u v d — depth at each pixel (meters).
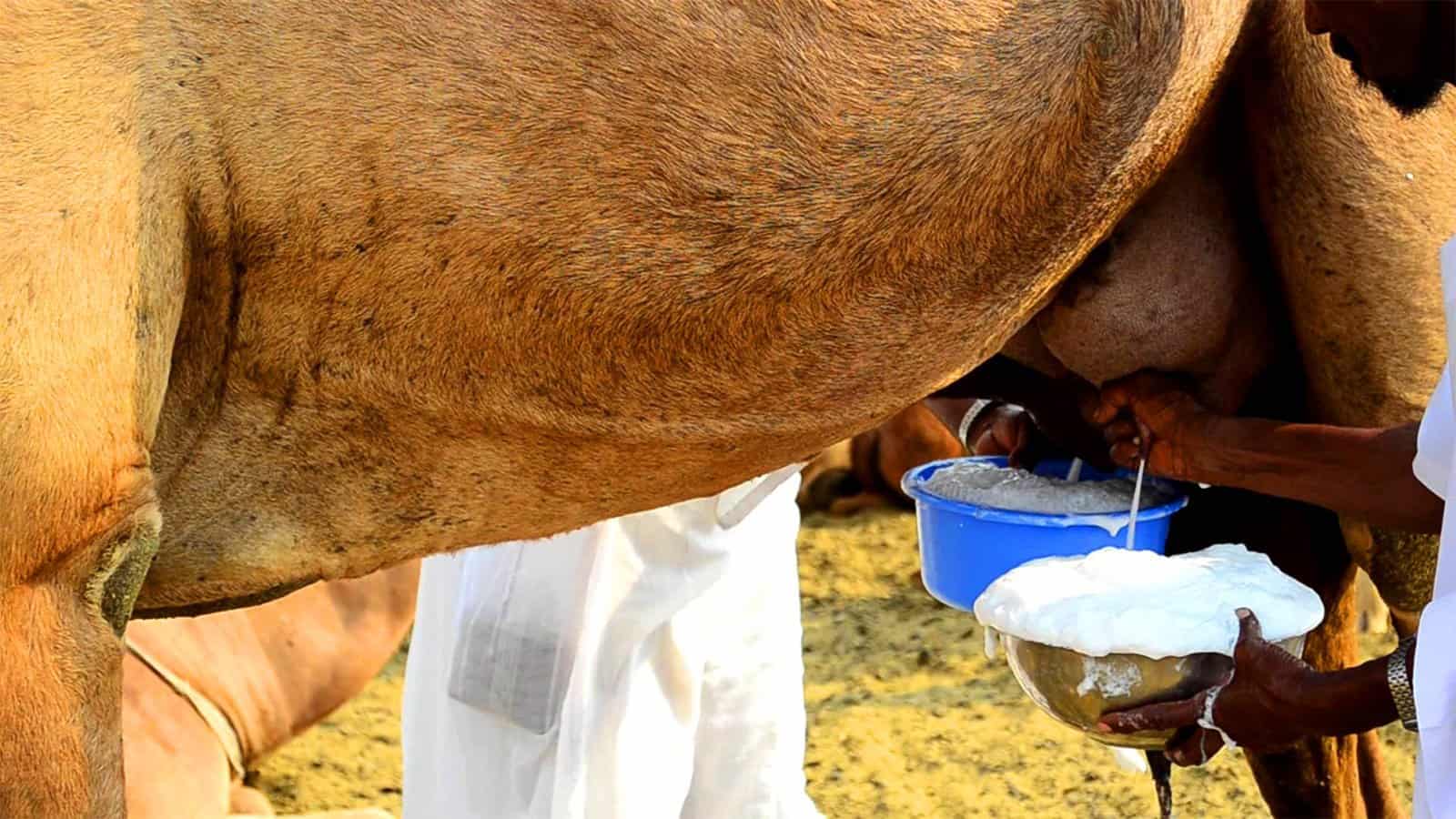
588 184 2.12
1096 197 2.29
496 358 2.19
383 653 3.53
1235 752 3.49
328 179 2.10
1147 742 2.13
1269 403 2.69
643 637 2.58
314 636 3.47
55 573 2.04
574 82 2.10
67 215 2.00
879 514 5.21
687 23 2.11
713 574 2.61
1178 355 2.60
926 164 2.20
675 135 2.12
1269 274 2.59
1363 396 2.52
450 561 2.67
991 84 2.20
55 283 1.99
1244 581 2.12
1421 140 2.42
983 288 2.29
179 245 2.09
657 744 2.63
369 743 3.79
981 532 2.51
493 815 2.64
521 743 2.61
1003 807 3.32
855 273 2.23
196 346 2.16
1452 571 1.99
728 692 2.74
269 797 3.50
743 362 2.25
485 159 2.10
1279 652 2.04
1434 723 1.94
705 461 2.32
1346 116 2.41
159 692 3.29
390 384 2.19
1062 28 2.22
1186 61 2.29
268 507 2.26
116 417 2.04
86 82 2.01
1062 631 2.08
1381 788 2.97
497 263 2.14
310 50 2.07
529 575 2.58
